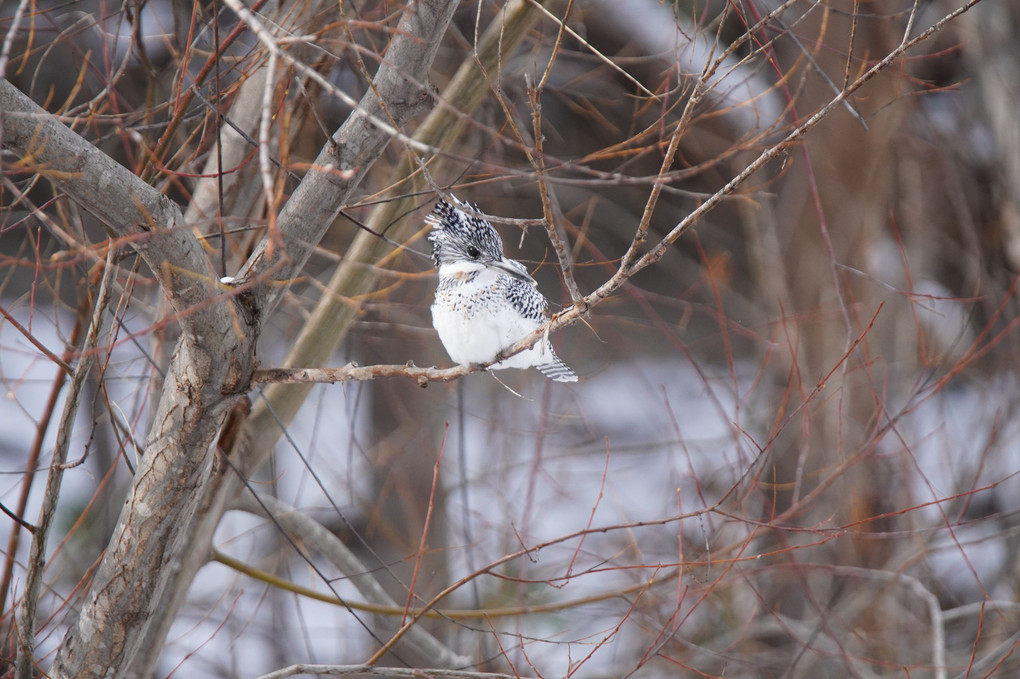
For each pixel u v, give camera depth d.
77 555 12.77
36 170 5.17
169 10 10.07
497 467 13.64
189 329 5.61
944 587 12.38
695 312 17.22
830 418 12.17
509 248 14.12
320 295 12.57
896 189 15.95
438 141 8.47
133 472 6.74
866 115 12.80
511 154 11.70
